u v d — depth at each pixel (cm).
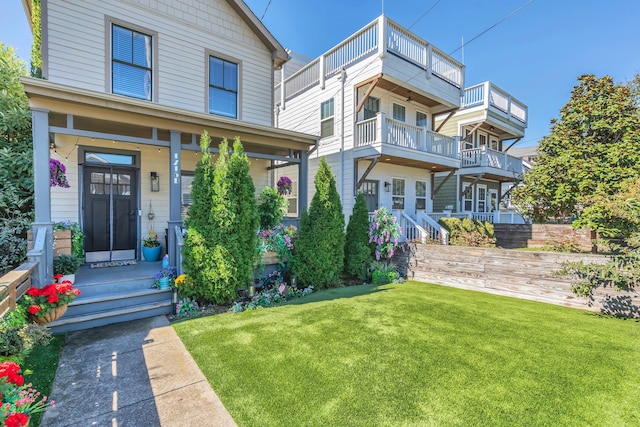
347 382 253
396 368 274
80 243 545
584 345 321
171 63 675
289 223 740
